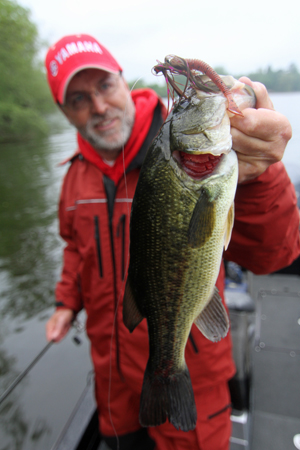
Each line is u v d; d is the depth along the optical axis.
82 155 0.74
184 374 0.46
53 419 1.10
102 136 0.65
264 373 0.98
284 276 1.45
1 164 6.52
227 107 0.36
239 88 0.37
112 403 0.71
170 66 0.35
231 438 0.74
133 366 0.64
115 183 0.66
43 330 1.59
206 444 0.59
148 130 0.67
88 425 0.78
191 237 0.40
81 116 0.67
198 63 0.35
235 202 0.46
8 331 1.59
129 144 0.65
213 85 0.38
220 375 0.61
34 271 2.19
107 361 0.69
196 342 0.58
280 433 0.80
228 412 0.64
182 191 0.40
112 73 0.67
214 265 0.42
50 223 3.08
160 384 0.46
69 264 0.83
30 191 4.31
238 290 0.94
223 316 0.44
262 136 0.37
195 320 0.44
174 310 0.43
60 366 1.32
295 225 0.50
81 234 0.70
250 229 0.47
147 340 0.61
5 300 1.87
